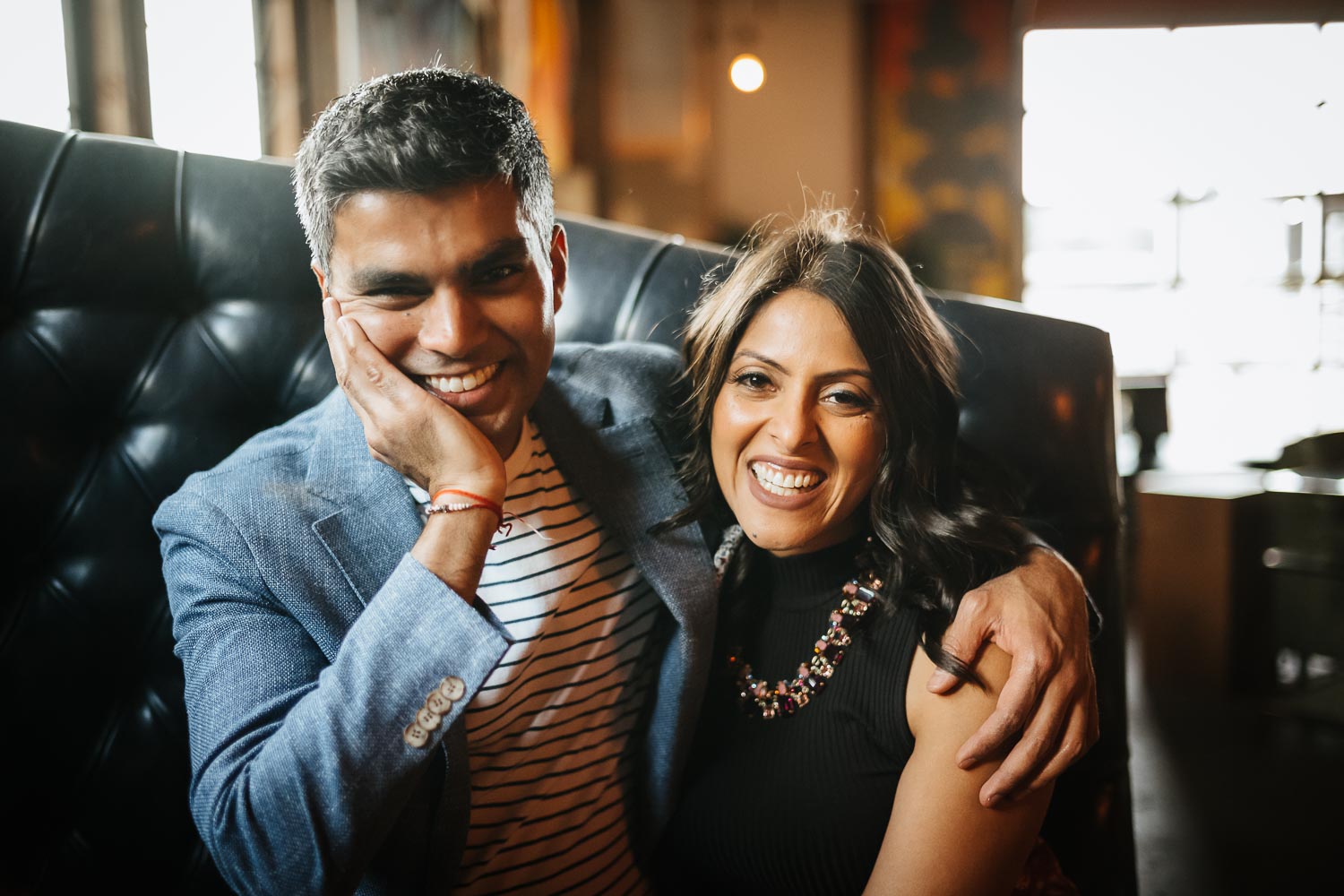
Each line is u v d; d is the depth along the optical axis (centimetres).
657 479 122
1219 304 762
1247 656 362
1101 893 154
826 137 689
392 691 86
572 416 120
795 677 116
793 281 110
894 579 111
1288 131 725
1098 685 156
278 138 265
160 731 143
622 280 174
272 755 86
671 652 118
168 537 103
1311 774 300
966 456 131
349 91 95
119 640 142
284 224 158
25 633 137
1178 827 269
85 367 142
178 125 224
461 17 395
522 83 477
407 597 89
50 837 139
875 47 685
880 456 112
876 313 107
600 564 119
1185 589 370
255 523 98
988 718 98
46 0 190
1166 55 728
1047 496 155
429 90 91
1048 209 770
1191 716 350
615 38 647
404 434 93
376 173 88
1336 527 346
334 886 85
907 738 106
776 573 121
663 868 124
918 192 693
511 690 107
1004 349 157
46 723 138
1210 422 766
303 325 157
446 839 101
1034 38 729
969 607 103
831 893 109
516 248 94
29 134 145
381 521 102
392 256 90
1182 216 759
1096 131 750
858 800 108
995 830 98
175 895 144
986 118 684
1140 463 516
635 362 138
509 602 110
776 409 109
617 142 657
